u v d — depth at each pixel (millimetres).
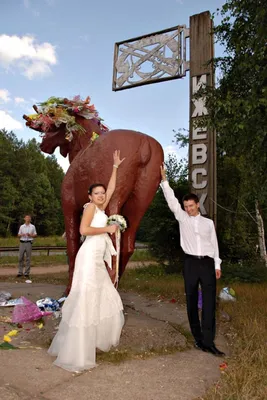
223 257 12594
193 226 4062
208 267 4012
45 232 50625
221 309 5680
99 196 3629
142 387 2879
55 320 4352
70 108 5277
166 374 3162
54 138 5801
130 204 4578
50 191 51312
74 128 5316
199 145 9789
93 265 3486
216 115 6098
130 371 3191
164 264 11305
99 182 4457
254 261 12523
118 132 4586
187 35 10156
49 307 5086
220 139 6371
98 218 3609
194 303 4051
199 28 9961
